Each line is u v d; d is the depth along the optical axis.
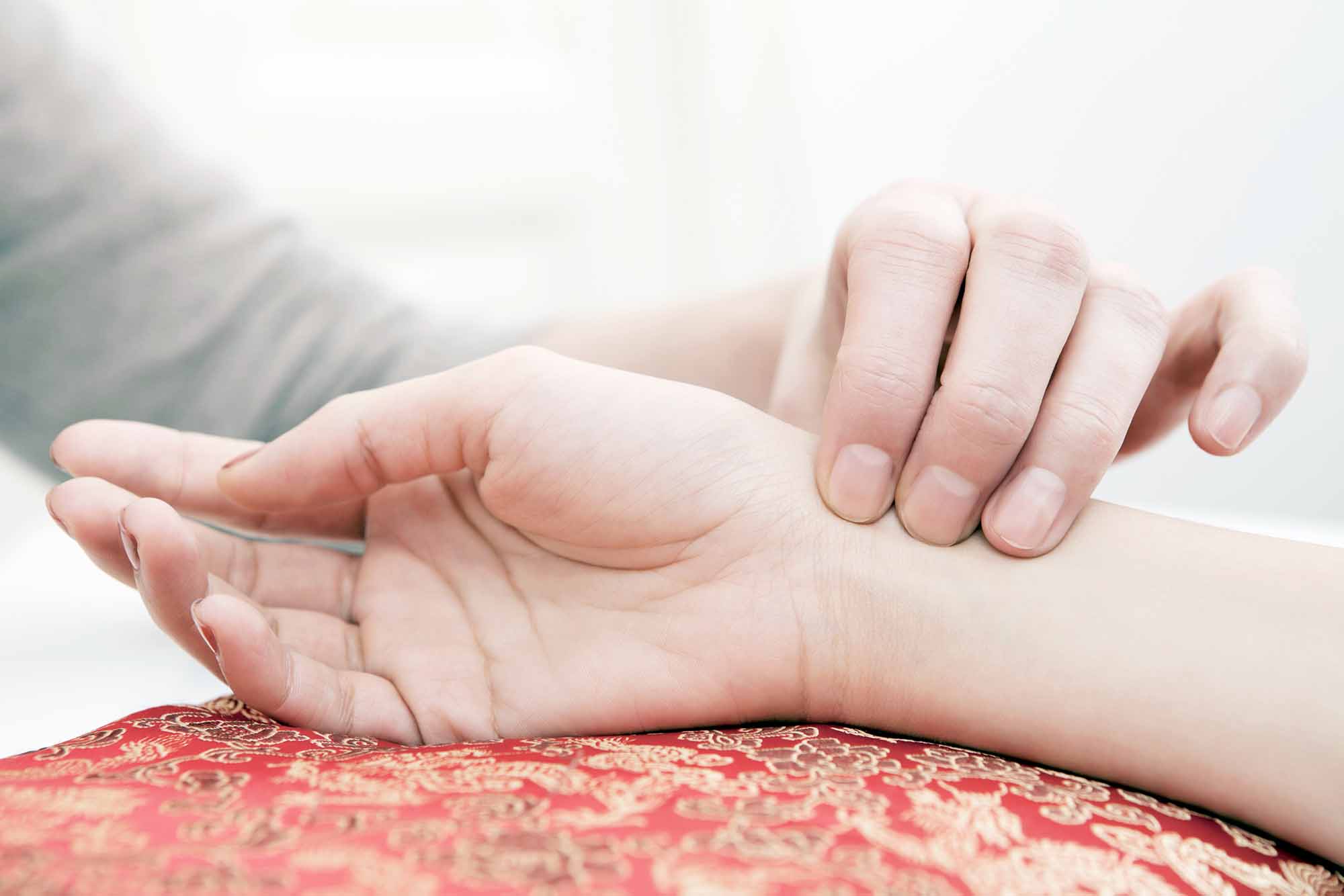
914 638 0.36
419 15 1.07
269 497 0.38
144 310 0.57
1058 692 0.35
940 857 0.30
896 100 1.07
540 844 0.30
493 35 1.10
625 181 1.14
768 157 1.12
